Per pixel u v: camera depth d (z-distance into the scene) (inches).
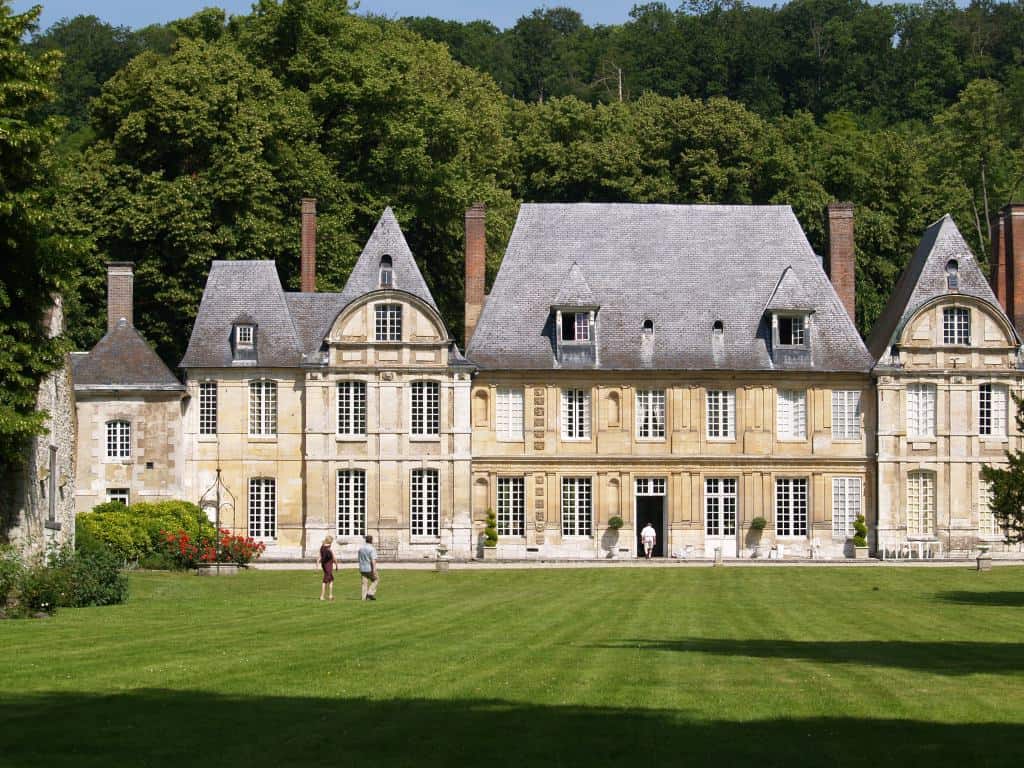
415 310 2758.4
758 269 2908.5
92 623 1371.8
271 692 908.6
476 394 2790.4
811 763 709.9
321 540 2733.8
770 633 1352.1
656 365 2800.2
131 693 900.6
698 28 5137.8
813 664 1076.5
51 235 1565.0
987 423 2822.3
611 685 942.4
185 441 2741.1
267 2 3336.6
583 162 3661.4
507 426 2797.7
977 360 2815.0
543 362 2792.8
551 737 765.3
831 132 4424.2
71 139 3580.2
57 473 1813.5
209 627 1338.6
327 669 1016.9
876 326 3046.3
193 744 747.4
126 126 2967.5
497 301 2847.0
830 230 2955.2
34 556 1689.2
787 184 3602.4
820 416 2817.4
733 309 2864.2
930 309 2815.0
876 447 2807.6
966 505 2807.6
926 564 2527.1
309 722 805.2
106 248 2972.4
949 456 2807.6
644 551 2797.7
